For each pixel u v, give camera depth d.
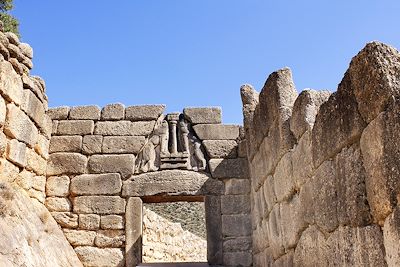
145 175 9.84
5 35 7.73
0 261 5.81
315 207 4.68
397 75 3.10
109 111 10.30
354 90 3.56
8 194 7.35
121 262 9.29
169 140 10.26
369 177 3.30
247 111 9.38
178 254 16.45
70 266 8.30
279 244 6.56
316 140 4.60
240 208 9.72
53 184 9.69
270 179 7.12
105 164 9.88
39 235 7.68
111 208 9.60
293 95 6.27
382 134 3.06
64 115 10.22
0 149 7.46
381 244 3.15
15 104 8.01
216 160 10.00
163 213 21.83
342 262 3.87
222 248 9.49
